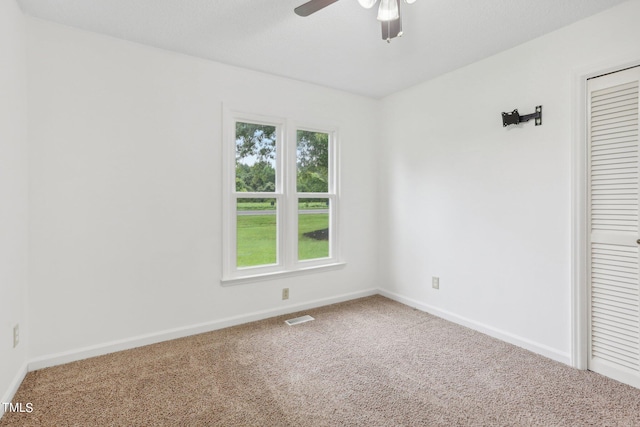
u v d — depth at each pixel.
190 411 1.70
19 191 1.91
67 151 2.16
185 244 2.61
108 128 2.29
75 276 2.20
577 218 2.10
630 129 1.91
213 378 2.01
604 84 2.00
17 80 1.88
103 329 2.30
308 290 3.27
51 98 2.10
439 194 3.04
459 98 2.83
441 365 2.17
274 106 3.00
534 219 2.34
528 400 1.80
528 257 2.38
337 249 3.46
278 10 1.96
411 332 2.71
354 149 3.54
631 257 1.92
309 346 2.46
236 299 2.86
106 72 2.27
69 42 2.15
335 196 3.46
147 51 2.41
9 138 1.77
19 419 1.63
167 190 2.52
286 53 2.54
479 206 2.70
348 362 2.22
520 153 2.41
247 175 2.96
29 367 2.05
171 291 2.56
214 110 2.70
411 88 3.29
